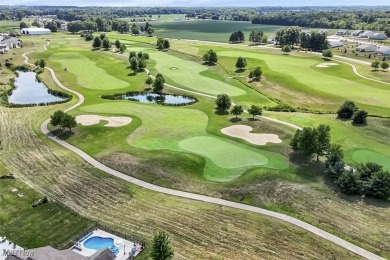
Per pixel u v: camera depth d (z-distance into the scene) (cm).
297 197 5444
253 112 8544
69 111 9306
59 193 5600
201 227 4809
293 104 10381
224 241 4553
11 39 19888
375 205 5322
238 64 13988
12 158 6750
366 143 7475
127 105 9825
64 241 4531
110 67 14425
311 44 19825
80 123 8375
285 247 4453
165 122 8512
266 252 4369
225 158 6612
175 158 6531
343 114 8894
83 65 14775
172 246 4447
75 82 12325
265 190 5594
